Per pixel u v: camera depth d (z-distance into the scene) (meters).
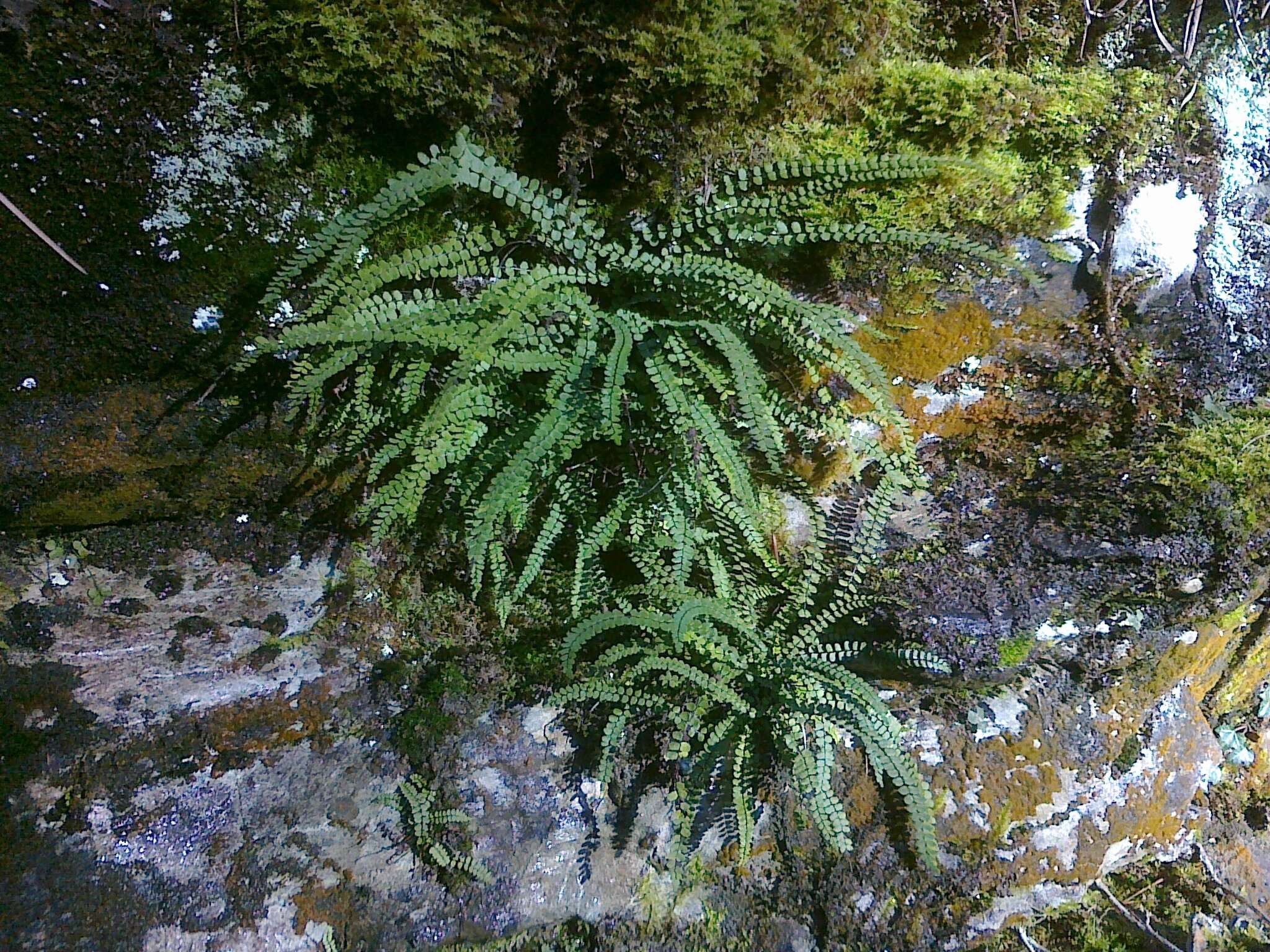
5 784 0.32
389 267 0.27
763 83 0.27
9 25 0.23
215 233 0.27
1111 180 0.30
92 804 0.34
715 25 0.26
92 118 0.24
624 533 0.34
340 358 0.28
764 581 0.36
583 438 0.30
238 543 0.34
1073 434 0.34
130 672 0.34
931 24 0.29
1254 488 0.33
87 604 0.33
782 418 0.32
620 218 0.29
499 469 0.31
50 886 0.33
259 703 0.36
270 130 0.26
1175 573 0.35
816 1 0.26
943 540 0.36
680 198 0.29
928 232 0.28
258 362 0.30
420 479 0.29
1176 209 0.31
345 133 0.27
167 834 0.35
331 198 0.28
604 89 0.27
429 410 0.30
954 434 0.34
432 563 0.36
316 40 0.25
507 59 0.26
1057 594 0.36
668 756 0.36
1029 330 0.32
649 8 0.25
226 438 0.31
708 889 0.42
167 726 0.35
